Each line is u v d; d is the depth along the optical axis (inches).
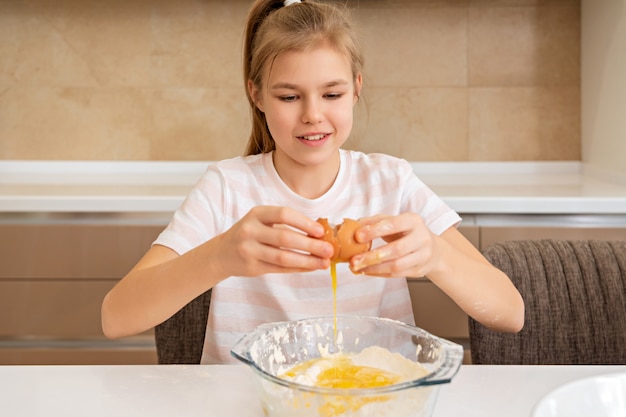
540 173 100.9
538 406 29.0
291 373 32.0
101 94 100.4
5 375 35.8
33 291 79.5
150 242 78.5
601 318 46.5
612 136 88.4
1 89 100.0
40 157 101.4
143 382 35.0
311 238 31.5
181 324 48.9
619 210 75.6
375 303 47.8
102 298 79.5
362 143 101.4
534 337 46.6
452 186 88.0
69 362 81.2
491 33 99.7
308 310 47.5
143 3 98.9
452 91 100.7
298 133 42.4
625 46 83.2
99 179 95.0
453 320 78.8
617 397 31.1
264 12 49.5
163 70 100.2
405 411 26.6
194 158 101.8
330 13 44.1
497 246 49.5
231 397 33.3
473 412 31.6
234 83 100.5
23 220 78.8
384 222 31.9
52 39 99.2
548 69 100.0
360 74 47.6
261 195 49.6
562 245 49.0
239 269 32.9
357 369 31.8
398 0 99.2
